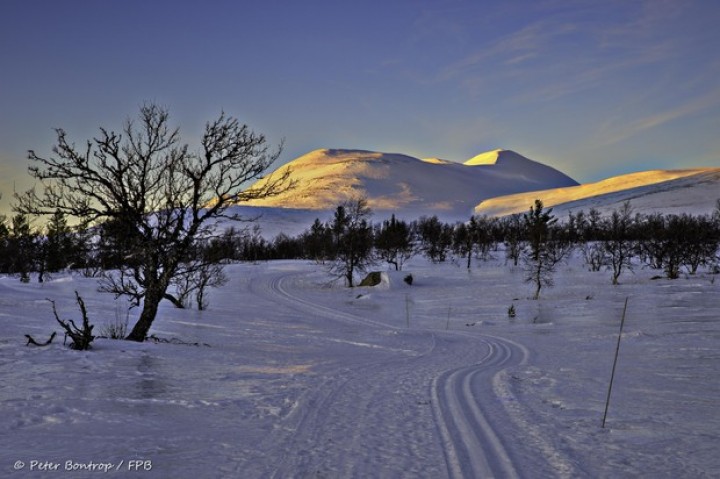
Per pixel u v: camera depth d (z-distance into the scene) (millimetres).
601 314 37500
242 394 11188
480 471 6766
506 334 30797
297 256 144000
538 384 13609
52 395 10078
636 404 11055
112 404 9703
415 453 7484
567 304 44812
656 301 41438
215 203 18875
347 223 77000
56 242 50344
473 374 15172
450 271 85375
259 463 6941
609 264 74875
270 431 8523
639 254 77000
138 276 19156
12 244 55781
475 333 31734
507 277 74250
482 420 9461
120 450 7270
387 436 8344
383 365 17172
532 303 47750
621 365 17297
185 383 12016
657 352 20219
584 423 9352
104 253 19203
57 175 16984
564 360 19188
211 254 22656
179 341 20281
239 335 25344
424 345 25125
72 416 8812
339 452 7484
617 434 8625
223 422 8969
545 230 88750
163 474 6441
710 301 39562
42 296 38594
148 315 18906
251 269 94938
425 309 49438
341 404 10641
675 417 9844
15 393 10078
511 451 7617
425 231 134000
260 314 40406
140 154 17859
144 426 8477
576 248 101812
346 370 15539
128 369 13250
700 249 64250
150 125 17844
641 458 7395
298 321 36875
